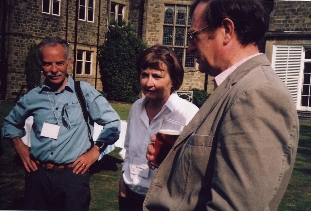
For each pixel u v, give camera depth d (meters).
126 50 15.31
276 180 0.85
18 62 12.73
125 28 15.73
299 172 4.88
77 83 2.31
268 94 0.90
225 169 0.90
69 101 2.26
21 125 2.37
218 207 0.89
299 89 11.32
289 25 11.30
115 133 2.31
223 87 1.09
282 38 11.41
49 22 13.88
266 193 0.84
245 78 0.99
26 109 2.28
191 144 1.06
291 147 0.88
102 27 15.96
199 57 1.21
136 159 1.97
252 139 0.86
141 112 2.04
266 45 11.66
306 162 5.44
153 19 15.77
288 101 0.89
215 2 1.12
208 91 15.68
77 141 2.25
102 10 15.86
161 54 1.89
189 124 1.16
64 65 2.24
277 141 0.87
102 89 16.03
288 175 1.04
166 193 1.17
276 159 0.85
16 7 12.62
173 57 1.92
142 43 15.48
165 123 1.72
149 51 1.93
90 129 2.35
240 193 0.86
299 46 11.21
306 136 7.72
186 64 15.83
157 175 1.22
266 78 0.95
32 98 2.28
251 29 1.09
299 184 4.34
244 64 1.07
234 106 0.93
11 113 2.36
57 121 2.23
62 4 14.38
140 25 16.44
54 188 2.20
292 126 0.89
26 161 2.25
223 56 1.14
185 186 1.07
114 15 16.67
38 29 13.45
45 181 2.20
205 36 1.15
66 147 2.21
